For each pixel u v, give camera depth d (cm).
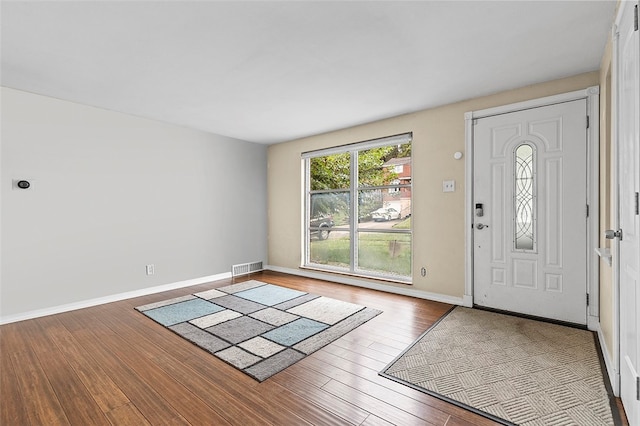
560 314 296
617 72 184
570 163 288
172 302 371
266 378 207
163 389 195
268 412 173
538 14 194
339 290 421
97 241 366
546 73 280
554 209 297
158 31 211
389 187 430
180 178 444
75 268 350
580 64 263
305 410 175
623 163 173
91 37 218
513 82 300
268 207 570
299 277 502
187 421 166
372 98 339
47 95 328
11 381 204
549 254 301
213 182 484
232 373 214
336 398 185
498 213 328
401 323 301
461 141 350
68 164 346
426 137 377
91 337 273
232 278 498
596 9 189
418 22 202
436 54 244
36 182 325
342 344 257
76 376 210
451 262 360
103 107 366
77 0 178
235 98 337
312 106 364
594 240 277
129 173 393
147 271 408
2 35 214
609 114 238
